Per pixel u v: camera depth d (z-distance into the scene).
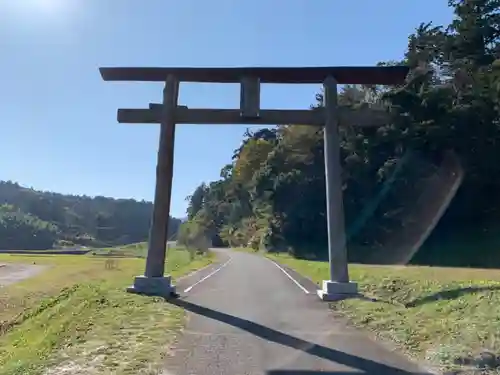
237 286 19.73
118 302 13.44
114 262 40.56
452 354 7.25
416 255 36.41
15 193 164.50
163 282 15.88
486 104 35.41
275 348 8.40
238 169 90.31
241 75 16.45
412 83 38.69
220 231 107.00
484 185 34.81
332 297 14.92
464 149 35.03
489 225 34.44
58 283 25.38
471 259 31.73
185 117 16.55
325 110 16.25
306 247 50.03
